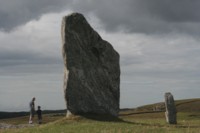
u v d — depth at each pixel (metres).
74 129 43.28
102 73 57.00
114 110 57.25
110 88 57.59
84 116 53.41
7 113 137.38
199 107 137.50
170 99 59.78
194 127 47.62
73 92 54.50
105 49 58.19
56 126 47.22
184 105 143.12
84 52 55.94
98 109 55.53
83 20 56.53
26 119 94.12
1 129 48.22
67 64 54.84
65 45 55.12
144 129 42.28
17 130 45.69
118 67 59.19
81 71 55.12
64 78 55.28
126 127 44.06
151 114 106.31
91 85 55.53
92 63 56.38
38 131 43.47
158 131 40.81
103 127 44.09
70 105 54.56
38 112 62.75
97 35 57.78
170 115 58.62
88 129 42.69
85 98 54.91
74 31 55.59
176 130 41.97
